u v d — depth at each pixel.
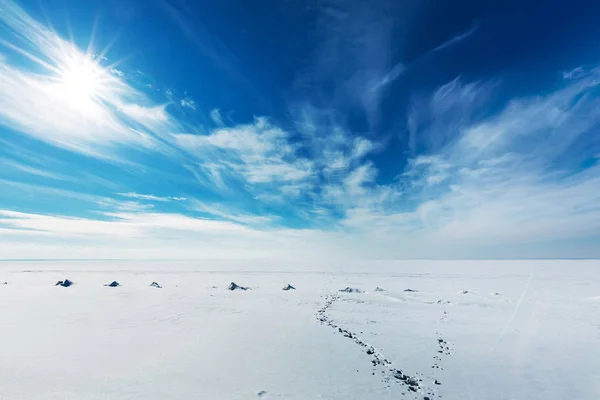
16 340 15.15
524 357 14.04
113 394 9.90
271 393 10.41
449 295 31.80
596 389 11.01
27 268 84.88
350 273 67.94
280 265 114.25
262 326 18.94
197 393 10.21
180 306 25.06
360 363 13.26
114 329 17.72
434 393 10.69
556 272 63.91
